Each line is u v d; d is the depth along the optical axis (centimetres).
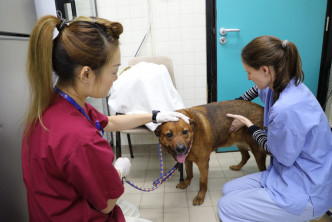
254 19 224
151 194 195
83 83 78
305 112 120
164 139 157
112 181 78
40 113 74
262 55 122
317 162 127
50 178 71
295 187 129
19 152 121
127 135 254
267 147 138
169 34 238
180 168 201
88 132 74
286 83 124
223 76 241
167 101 194
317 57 236
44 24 70
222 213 157
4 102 111
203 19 231
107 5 235
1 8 116
